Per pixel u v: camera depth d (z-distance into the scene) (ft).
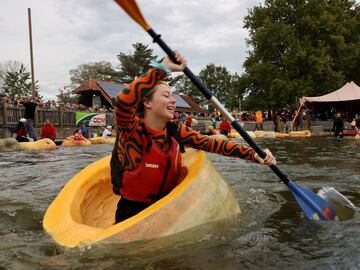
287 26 99.45
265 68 103.04
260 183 13.05
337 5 108.58
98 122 61.11
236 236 7.00
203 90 7.89
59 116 53.36
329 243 6.61
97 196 9.62
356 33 109.50
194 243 6.56
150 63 6.77
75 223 7.21
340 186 12.25
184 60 7.23
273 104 103.30
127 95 6.68
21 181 14.57
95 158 23.73
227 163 19.26
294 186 8.79
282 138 50.08
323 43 98.99
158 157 7.32
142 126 7.34
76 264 5.77
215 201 7.57
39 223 8.54
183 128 8.27
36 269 5.63
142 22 6.91
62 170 17.66
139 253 6.12
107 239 6.28
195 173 7.77
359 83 109.60
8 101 44.83
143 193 7.55
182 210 6.96
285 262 5.76
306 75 98.84
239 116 122.62
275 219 8.32
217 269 5.50
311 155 23.50
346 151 26.66
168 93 7.29
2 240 7.12
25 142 33.45
